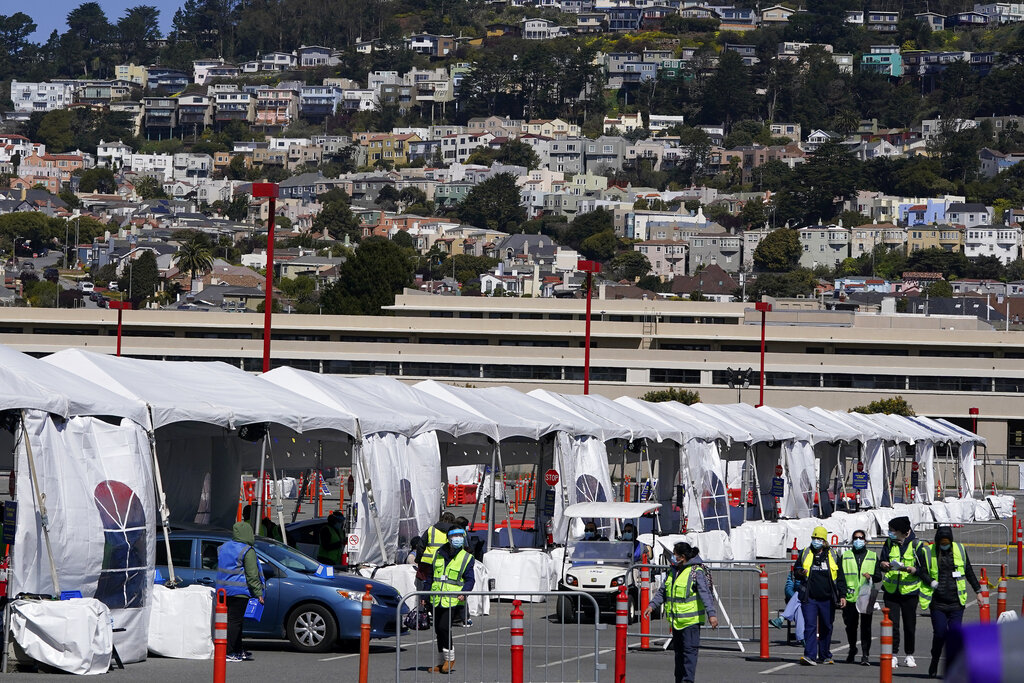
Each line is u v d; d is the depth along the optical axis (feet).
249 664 159.74
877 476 398.42
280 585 170.30
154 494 166.09
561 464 244.42
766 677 157.99
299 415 194.70
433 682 149.59
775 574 272.92
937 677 156.87
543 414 255.09
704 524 285.43
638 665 167.53
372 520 203.72
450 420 227.20
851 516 345.31
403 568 200.95
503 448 281.95
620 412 286.05
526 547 253.03
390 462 210.18
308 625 169.37
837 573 170.09
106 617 151.23
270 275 277.23
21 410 150.51
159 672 152.46
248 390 200.23
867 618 168.96
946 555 158.30
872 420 432.25
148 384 183.32
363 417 207.00
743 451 359.25
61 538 151.94
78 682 144.46
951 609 156.87
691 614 141.49
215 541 172.76
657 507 213.87
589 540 211.41
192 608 163.22
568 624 202.18
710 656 177.06
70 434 155.94
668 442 297.94
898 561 163.32
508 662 165.48
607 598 202.28
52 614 147.54
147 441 168.35
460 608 162.20
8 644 147.64
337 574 176.04
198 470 213.66
